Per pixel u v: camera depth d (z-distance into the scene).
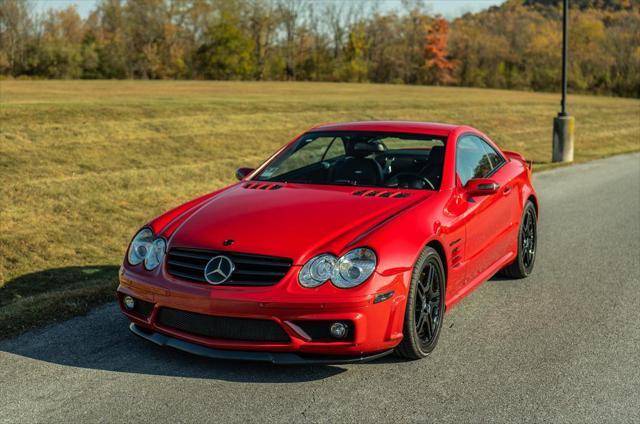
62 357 4.08
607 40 89.12
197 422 3.26
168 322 3.92
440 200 4.49
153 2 79.50
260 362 4.04
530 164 6.61
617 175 14.60
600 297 5.53
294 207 4.21
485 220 5.06
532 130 25.98
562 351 4.30
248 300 3.60
